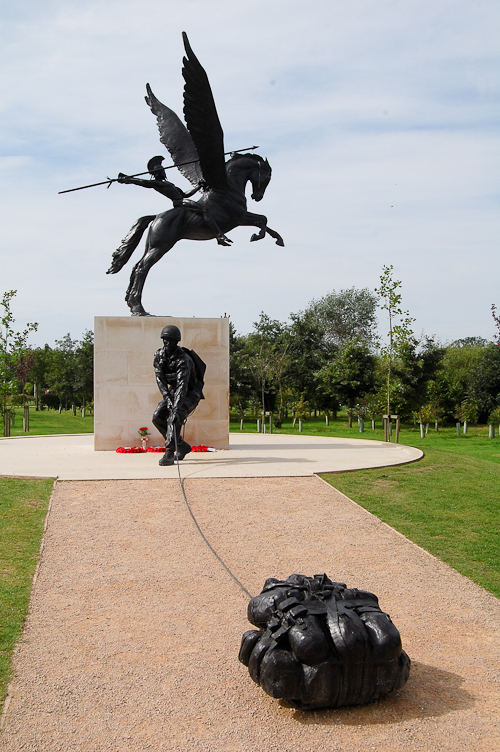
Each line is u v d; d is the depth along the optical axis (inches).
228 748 161.8
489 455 1003.9
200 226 681.6
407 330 965.8
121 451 634.2
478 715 178.5
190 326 663.8
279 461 564.7
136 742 163.5
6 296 1163.3
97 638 223.5
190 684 192.9
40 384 3171.8
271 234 717.3
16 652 210.8
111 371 654.5
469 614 250.2
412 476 492.1
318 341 2282.2
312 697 173.9
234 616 244.1
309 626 177.6
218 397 669.9
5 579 273.3
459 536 348.5
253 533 346.0
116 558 304.8
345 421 2047.2
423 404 1732.3
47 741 162.9
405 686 193.9
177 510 383.6
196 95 596.1
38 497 403.9
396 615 247.6
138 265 676.7
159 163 670.5
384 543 335.0
